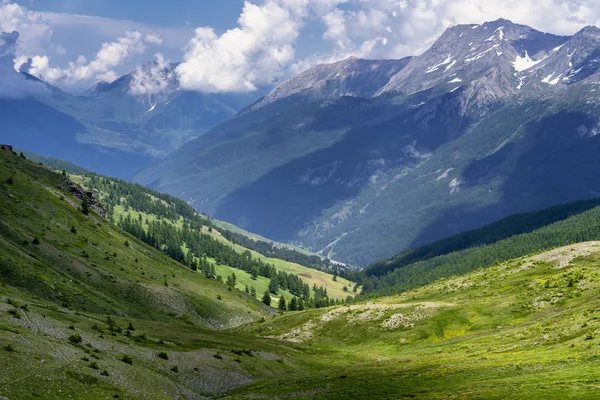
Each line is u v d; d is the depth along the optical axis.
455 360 92.06
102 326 95.94
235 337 129.25
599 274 129.38
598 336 79.38
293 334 152.25
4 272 132.88
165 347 93.25
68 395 55.50
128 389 63.97
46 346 66.56
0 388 51.16
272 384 86.12
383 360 114.06
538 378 63.12
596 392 52.78
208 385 81.38
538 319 117.94
